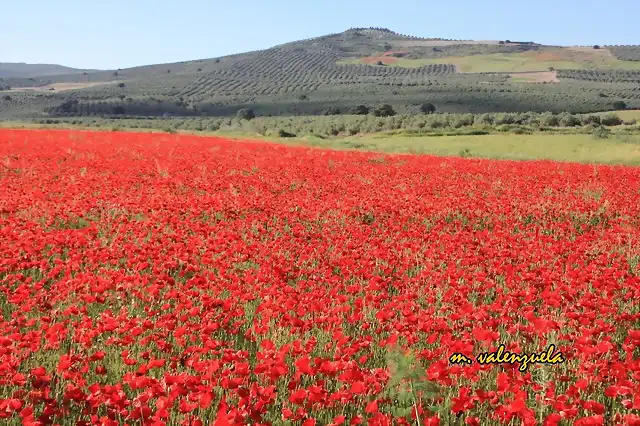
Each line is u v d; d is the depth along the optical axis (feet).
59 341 25.38
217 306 29.07
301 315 28.81
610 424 21.09
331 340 27.25
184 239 45.09
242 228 50.21
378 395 21.84
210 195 65.98
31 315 30.07
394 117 302.25
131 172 82.12
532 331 26.84
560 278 35.94
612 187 79.87
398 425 19.85
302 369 20.93
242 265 40.27
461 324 28.58
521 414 19.30
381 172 92.27
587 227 58.49
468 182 85.71
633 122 280.31
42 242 40.42
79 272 36.86
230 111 545.03
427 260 41.29
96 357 22.95
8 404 18.80
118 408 19.81
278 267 36.65
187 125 329.52
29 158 92.99
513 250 43.24
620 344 28.89
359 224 54.44
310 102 565.94
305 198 66.33
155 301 32.07
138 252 38.78
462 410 20.31
